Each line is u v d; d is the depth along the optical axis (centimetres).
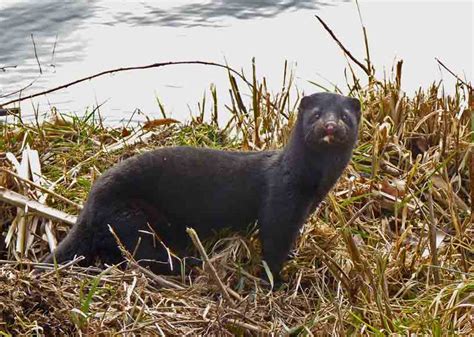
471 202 1235
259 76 1911
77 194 1232
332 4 2377
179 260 1091
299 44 2100
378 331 959
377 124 1330
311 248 1143
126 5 2302
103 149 1330
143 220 1111
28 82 1878
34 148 1338
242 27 2198
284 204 1112
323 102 1111
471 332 978
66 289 994
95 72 1933
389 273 1109
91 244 1109
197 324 971
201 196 1136
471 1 2444
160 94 1822
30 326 923
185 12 2270
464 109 1424
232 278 1096
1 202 1204
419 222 1214
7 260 1109
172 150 1143
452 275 1118
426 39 2167
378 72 1942
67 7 2270
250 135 1380
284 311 1036
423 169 1292
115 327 954
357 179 1269
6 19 2188
